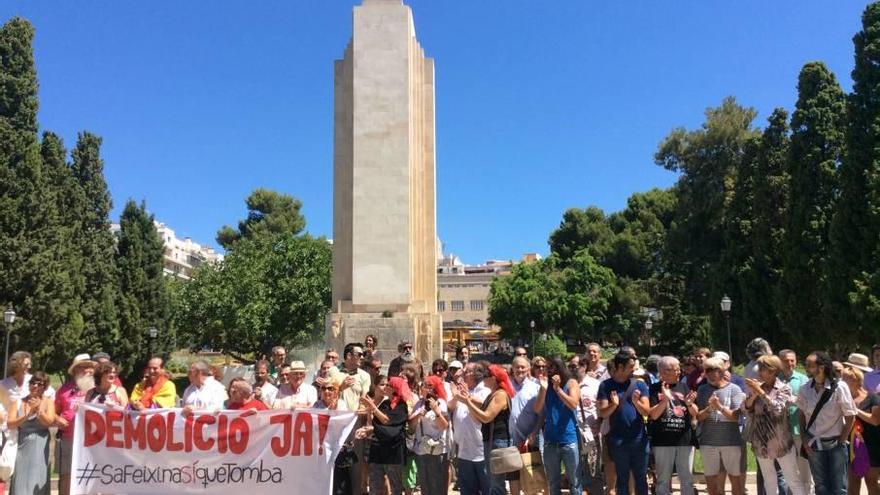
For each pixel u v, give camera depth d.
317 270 49.34
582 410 10.62
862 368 10.89
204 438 8.98
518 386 10.02
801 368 28.45
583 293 63.31
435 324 22.03
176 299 48.62
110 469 8.94
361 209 22.27
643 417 9.31
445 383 10.86
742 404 9.23
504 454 8.50
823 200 32.56
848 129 29.23
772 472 9.01
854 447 9.48
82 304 37.75
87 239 39.84
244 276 47.19
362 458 10.55
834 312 28.89
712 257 47.53
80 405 9.04
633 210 72.12
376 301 21.98
